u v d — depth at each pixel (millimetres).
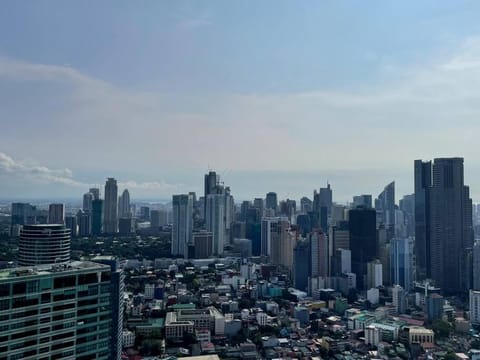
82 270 199875
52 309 189250
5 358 174750
